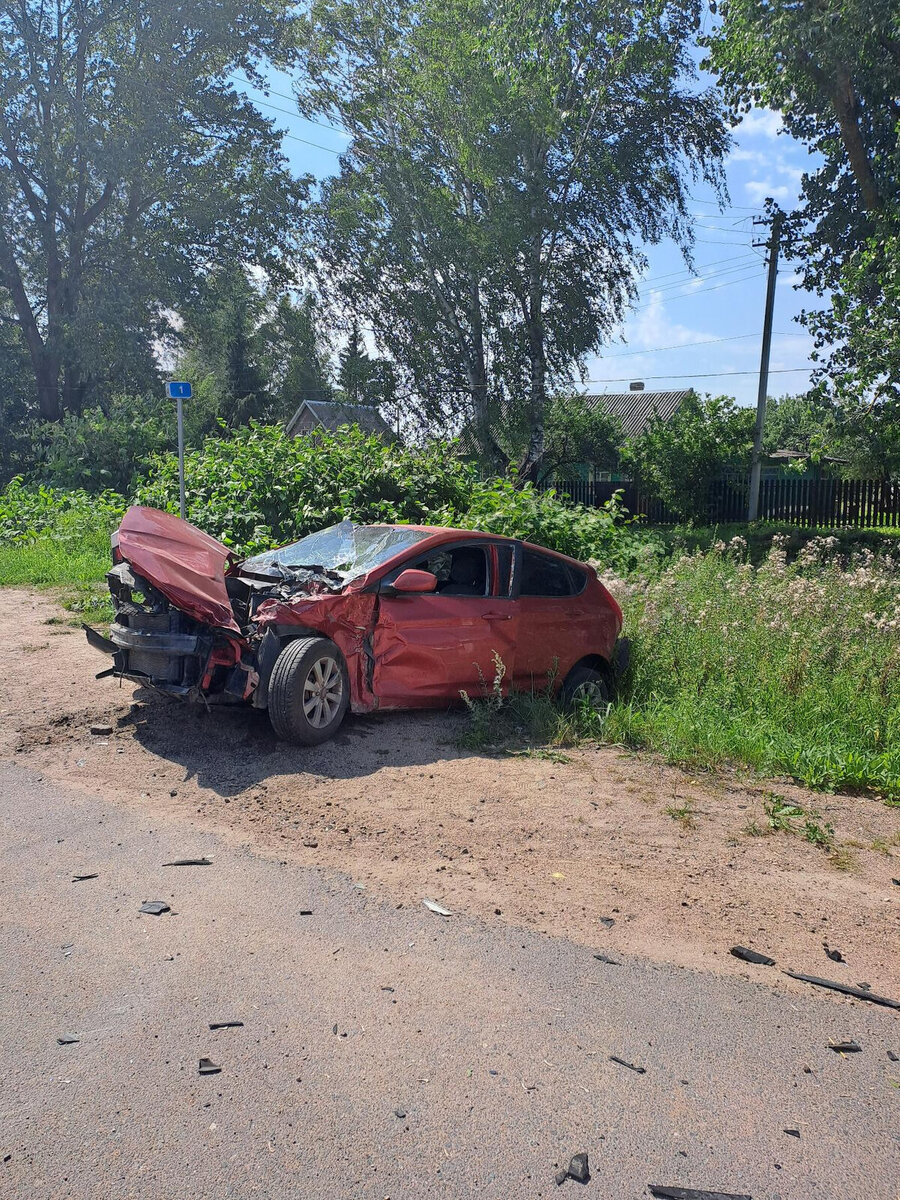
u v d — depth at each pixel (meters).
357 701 6.08
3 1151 2.43
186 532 6.39
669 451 29.08
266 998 3.18
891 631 7.91
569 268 26.69
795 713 6.94
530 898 4.05
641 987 3.38
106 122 31.75
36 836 4.52
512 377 27.41
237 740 5.95
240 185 34.12
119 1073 2.76
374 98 26.97
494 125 25.58
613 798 5.33
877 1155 2.55
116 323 31.41
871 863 4.61
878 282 16.69
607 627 7.61
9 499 18.55
